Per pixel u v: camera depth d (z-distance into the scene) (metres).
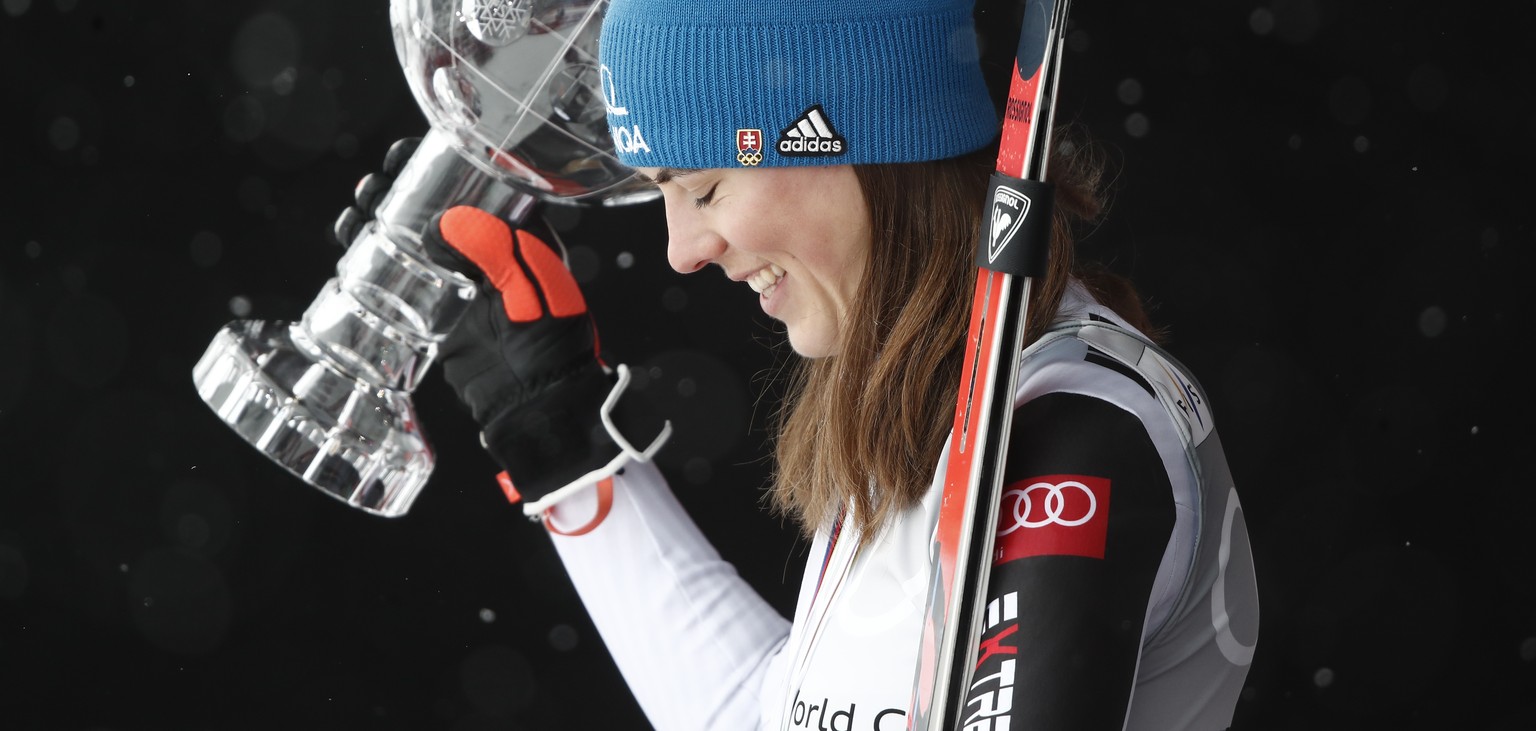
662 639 4.25
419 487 4.31
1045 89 2.48
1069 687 2.43
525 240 4.08
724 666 4.22
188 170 9.02
